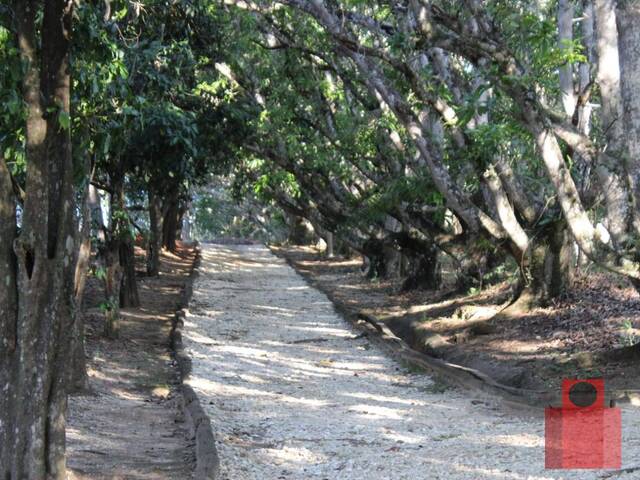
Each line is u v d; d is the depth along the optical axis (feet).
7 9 29.86
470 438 38.01
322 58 72.28
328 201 91.35
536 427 39.58
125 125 39.68
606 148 48.29
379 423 42.73
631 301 59.82
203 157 71.97
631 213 45.16
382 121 72.28
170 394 50.44
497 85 44.04
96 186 62.64
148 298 90.89
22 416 24.34
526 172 68.54
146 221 139.33
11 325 24.49
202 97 72.13
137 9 48.14
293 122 83.20
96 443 35.91
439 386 53.06
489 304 70.90
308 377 57.16
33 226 24.13
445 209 75.25
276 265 141.90
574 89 66.90
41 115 24.48
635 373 45.91
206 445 34.09
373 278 107.45
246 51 73.77
